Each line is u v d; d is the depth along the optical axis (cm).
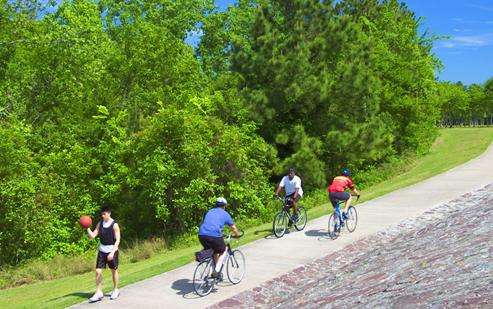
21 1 3028
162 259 1520
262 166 2464
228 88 2484
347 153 2595
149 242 1853
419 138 3550
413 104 3478
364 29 3653
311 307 819
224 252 1009
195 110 2142
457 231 1079
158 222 2100
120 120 2122
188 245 1823
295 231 1503
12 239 1825
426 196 1845
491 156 2838
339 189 1387
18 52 2619
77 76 2562
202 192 2067
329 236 1406
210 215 1005
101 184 2012
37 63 2516
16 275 1580
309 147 2456
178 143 2025
